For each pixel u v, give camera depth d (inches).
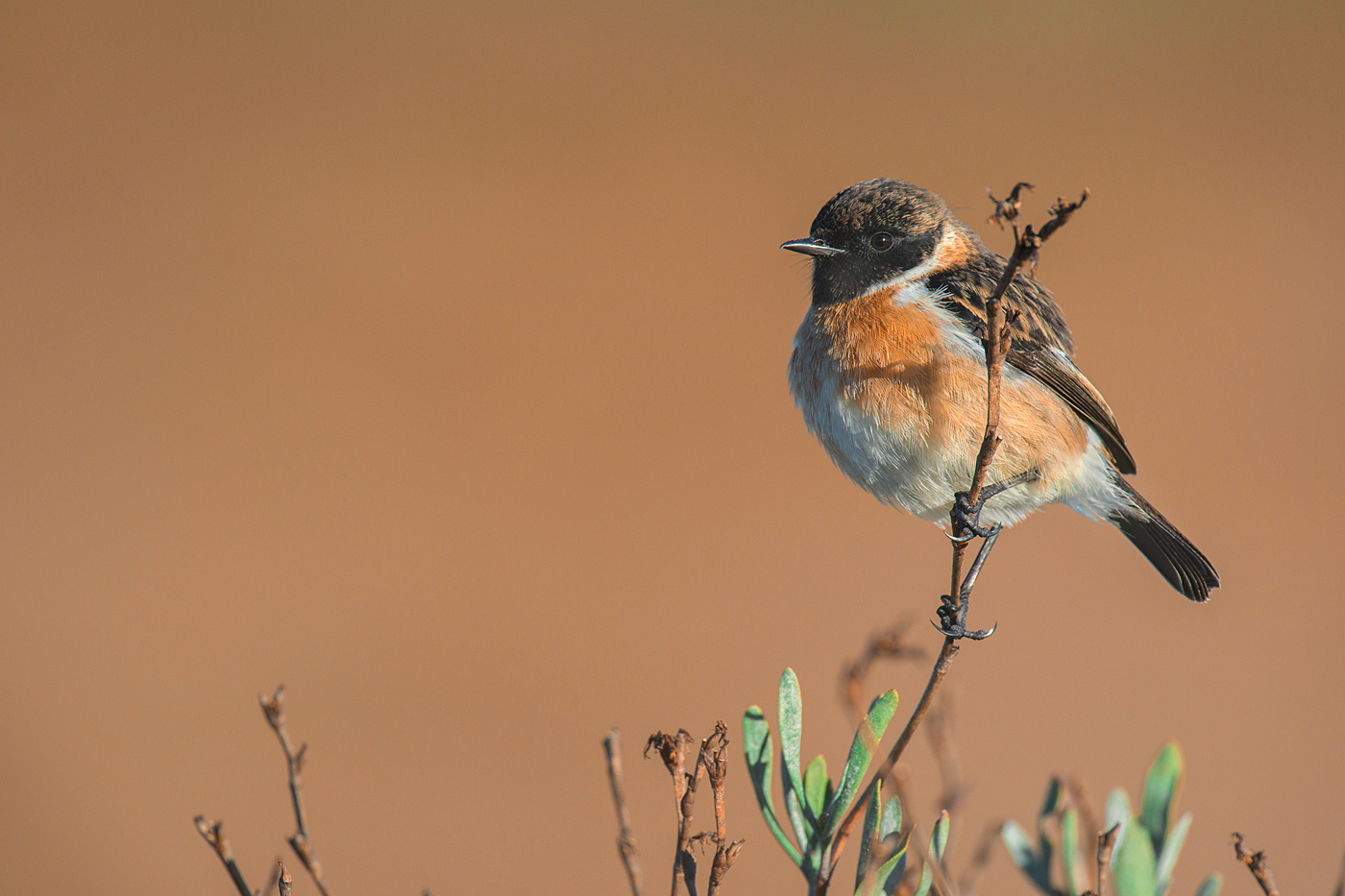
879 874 207.8
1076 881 230.1
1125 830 224.1
